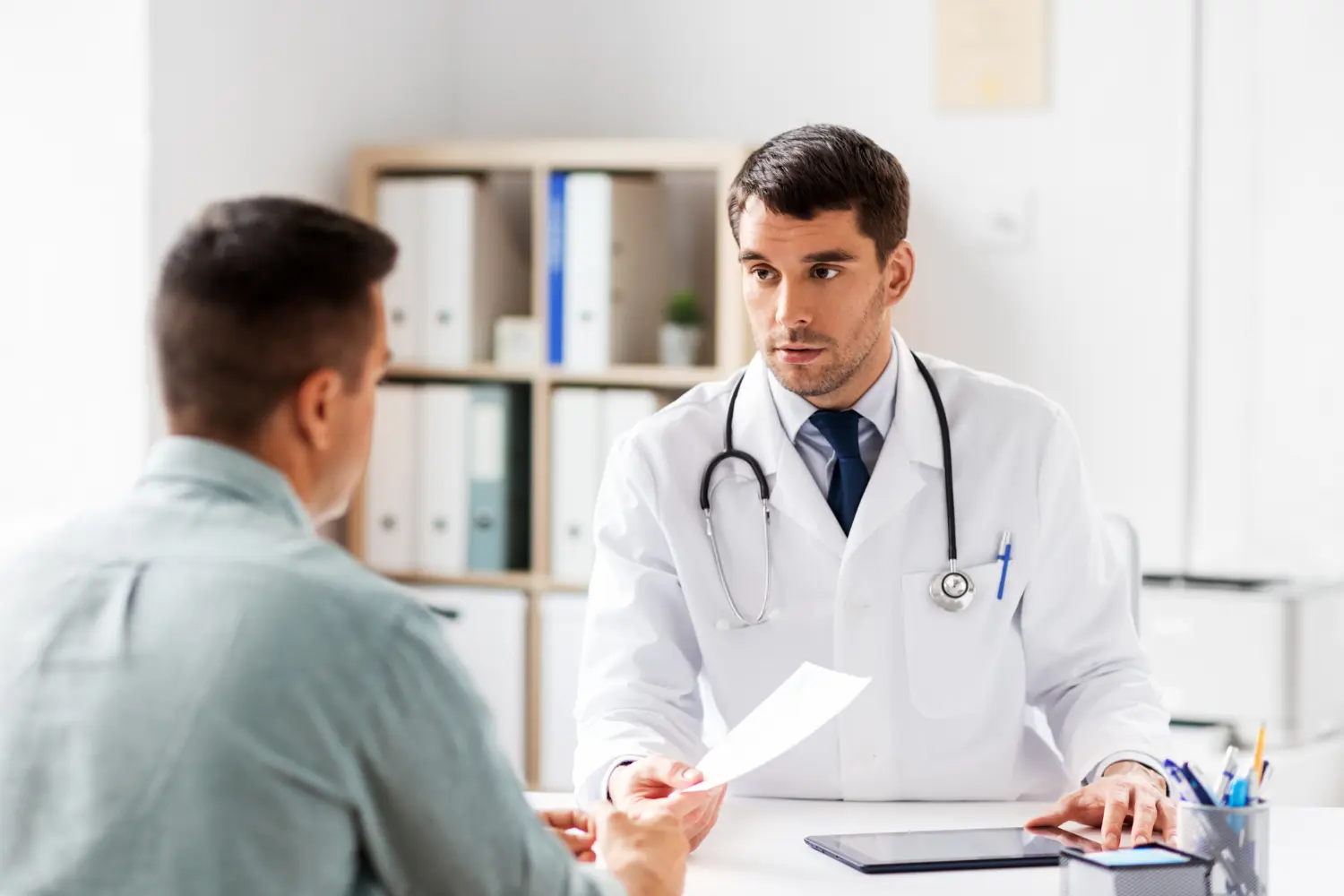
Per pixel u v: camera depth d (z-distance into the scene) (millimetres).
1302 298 3428
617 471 2002
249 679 1085
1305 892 1478
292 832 1076
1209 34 3461
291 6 3533
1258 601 3072
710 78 3846
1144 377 3549
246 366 1173
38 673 1122
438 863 1145
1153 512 3555
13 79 3230
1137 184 3533
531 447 3738
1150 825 1562
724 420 2004
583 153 3525
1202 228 3492
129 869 1069
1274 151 3434
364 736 1104
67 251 3223
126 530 1169
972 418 1976
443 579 3641
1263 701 3072
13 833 1098
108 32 3172
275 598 1111
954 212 3660
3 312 3254
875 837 1645
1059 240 3594
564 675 3527
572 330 3543
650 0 3887
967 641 1908
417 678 1128
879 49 3699
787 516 1930
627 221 3586
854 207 1772
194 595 1119
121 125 3172
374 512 3670
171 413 1208
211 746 1075
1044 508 1946
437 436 3617
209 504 1175
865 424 1954
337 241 1205
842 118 3738
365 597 1134
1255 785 1388
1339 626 3197
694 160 3479
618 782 1710
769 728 1627
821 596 1921
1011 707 1938
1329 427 3424
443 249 3604
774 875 1528
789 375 1828
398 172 3762
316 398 1201
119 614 1121
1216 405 3504
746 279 1849
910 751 1903
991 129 3629
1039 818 1657
